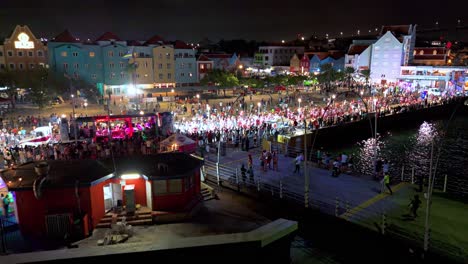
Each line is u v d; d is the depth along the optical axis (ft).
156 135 150.61
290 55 505.66
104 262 22.31
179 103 265.54
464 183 138.31
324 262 62.44
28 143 138.82
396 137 221.87
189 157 90.17
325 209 82.28
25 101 266.16
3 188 88.89
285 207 84.69
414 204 75.87
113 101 278.67
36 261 21.52
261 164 114.83
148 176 77.56
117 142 133.28
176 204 79.92
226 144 147.23
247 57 554.05
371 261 62.49
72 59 296.10
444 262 60.49
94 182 72.33
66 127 146.61
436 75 343.87
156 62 323.37
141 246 23.24
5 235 71.20
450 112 284.61
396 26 395.34
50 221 69.67
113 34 327.88
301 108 229.45
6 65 289.33
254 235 25.30
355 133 209.97
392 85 357.41
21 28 291.17
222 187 99.86
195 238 24.64
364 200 87.15
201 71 352.69
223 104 267.18
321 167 116.06
